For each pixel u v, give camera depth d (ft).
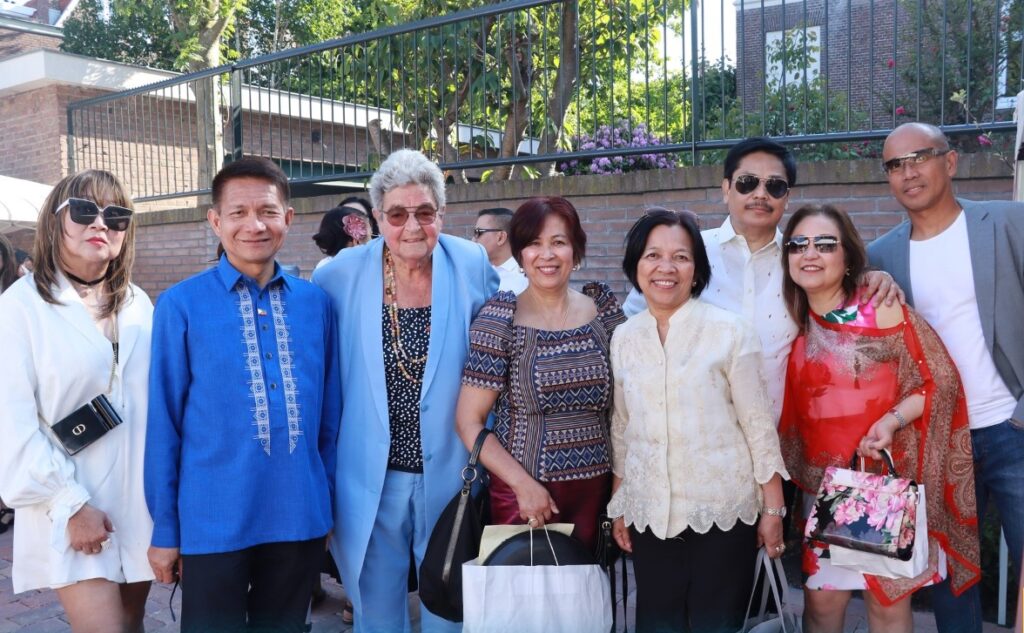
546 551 8.61
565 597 8.50
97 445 8.31
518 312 9.25
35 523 8.11
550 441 8.78
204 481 8.20
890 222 15.33
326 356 9.47
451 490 9.37
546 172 24.45
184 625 8.16
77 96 41.57
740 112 19.39
